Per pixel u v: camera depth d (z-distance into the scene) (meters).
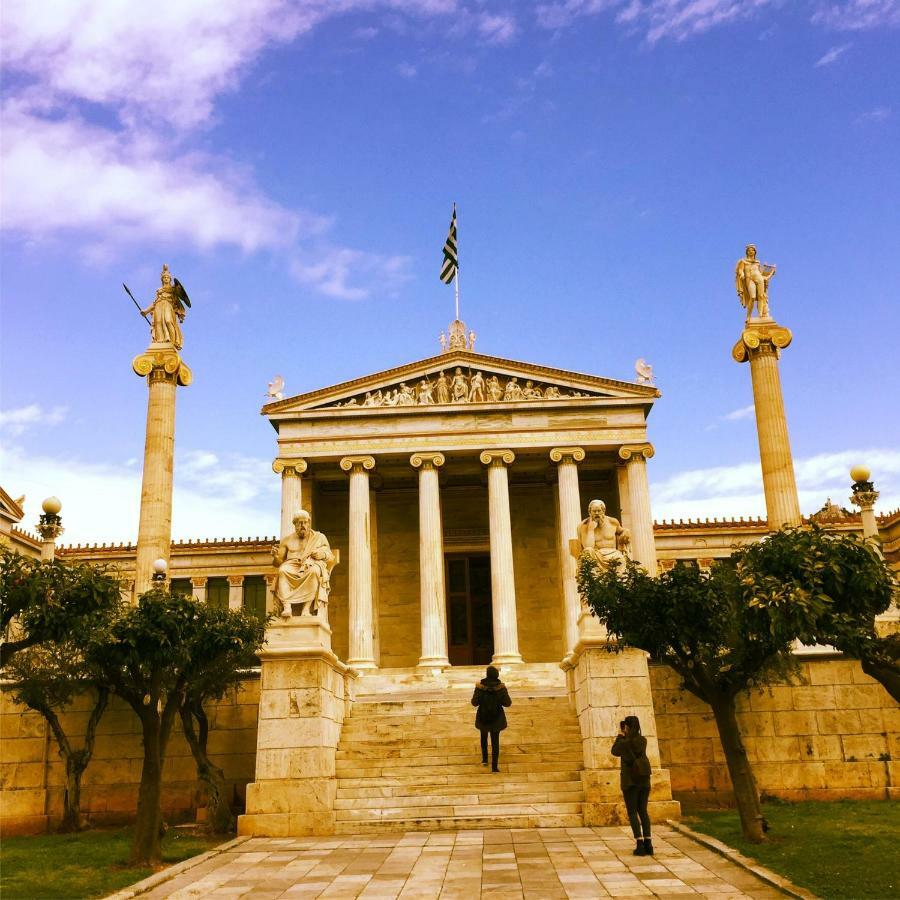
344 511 50.22
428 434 45.47
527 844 18.62
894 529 52.03
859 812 21.94
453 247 51.53
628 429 45.31
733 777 18.27
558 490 46.59
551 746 25.42
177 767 27.77
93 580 18.20
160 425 39.16
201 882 16.03
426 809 21.91
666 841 18.53
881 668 15.52
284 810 21.83
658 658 19.05
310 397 46.31
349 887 15.14
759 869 15.16
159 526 37.88
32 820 27.00
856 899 13.07
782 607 15.42
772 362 39.25
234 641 19.81
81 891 15.54
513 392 46.38
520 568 49.44
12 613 17.61
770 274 40.78
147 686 19.28
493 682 24.56
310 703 22.72
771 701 26.28
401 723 27.64
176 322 41.47
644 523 43.91
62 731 27.39
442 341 49.44
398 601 49.28
